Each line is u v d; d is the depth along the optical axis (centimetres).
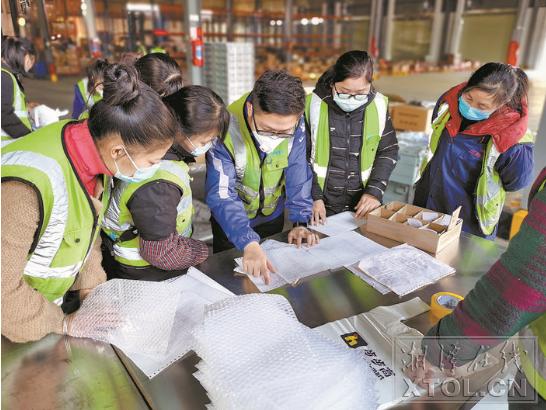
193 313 104
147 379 86
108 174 98
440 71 1405
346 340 98
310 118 185
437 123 185
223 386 75
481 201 173
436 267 132
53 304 100
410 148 314
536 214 64
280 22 1555
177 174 113
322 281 124
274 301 95
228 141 148
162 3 1501
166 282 111
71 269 102
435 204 188
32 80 1206
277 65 1166
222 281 124
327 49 1549
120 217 115
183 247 123
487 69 155
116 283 107
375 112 185
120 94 84
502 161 162
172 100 117
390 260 135
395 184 324
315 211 174
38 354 92
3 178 83
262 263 128
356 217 173
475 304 71
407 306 111
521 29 1159
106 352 93
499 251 145
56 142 90
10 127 245
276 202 179
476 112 162
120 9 1438
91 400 81
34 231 87
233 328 86
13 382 85
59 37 407
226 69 543
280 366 78
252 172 158
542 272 62
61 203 90
